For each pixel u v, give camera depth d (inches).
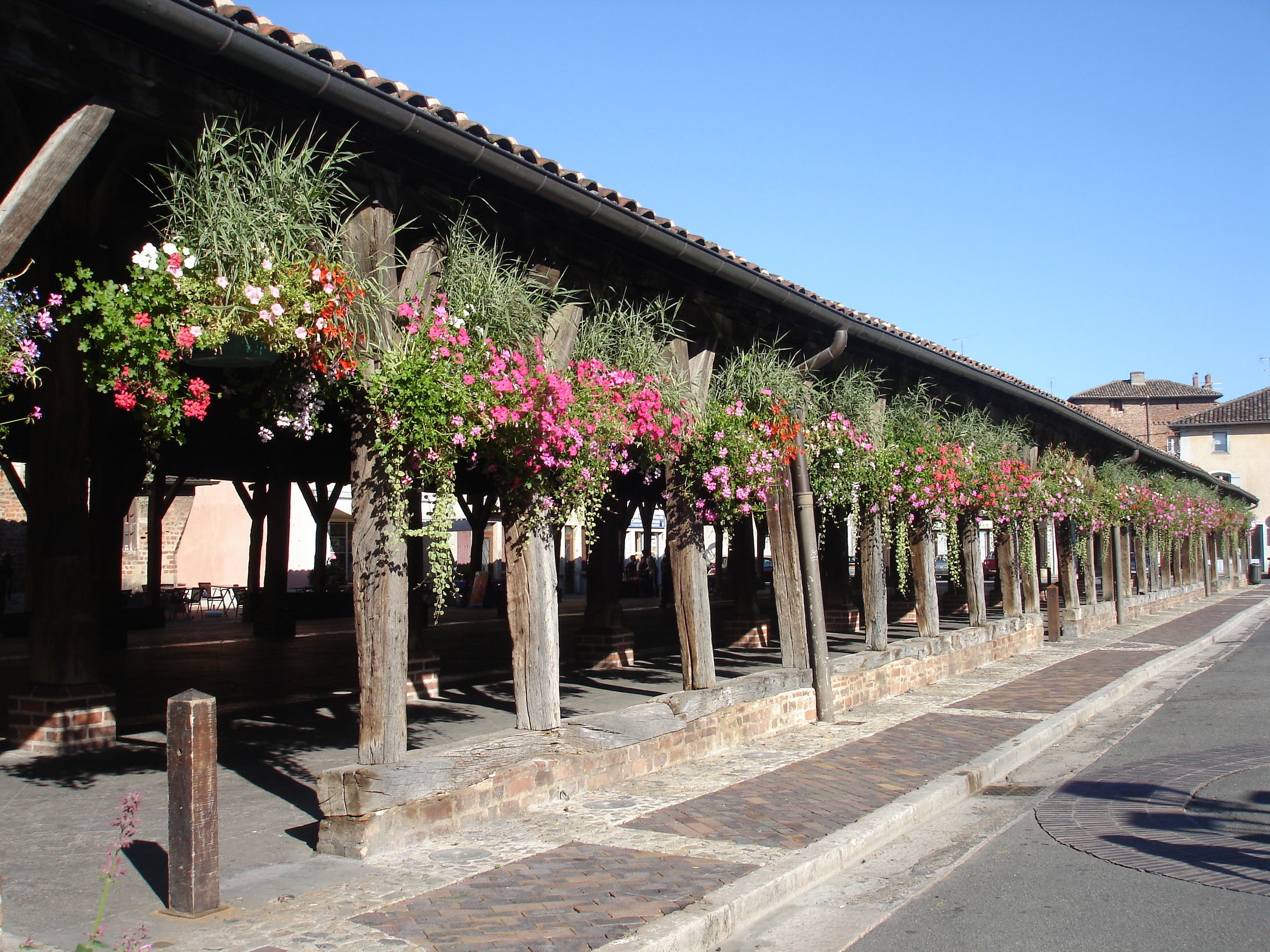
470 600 1197.1
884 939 194.1
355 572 233.5
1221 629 882.1
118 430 525.7
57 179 185.8
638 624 885.2
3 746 327.9
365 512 231.5
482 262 255.4
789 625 414.0
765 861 226.4
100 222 263.9
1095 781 329.7
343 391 217.0
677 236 307.7
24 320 175.0
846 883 229.6
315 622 924.6
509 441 252.7
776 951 189.9
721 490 344.8
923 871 238.4
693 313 362.0
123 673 533.6
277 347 195.8
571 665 550.6
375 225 236.8
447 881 209.6
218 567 1279.5
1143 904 209.3
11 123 209.5
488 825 255.0
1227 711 468.1
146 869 210.8
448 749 250.2
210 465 647.1
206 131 199.3
